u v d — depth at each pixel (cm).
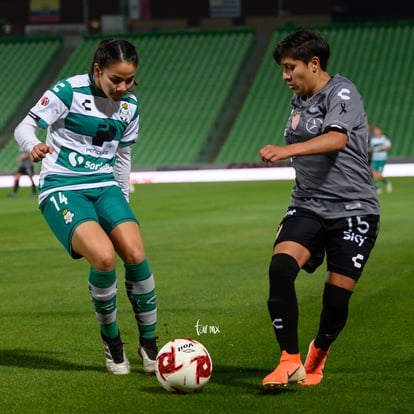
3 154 13900
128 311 3056
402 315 2873
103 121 2111
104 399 1911
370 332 2619
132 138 2206
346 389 1972
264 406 1833
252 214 6869
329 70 14825
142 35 16375
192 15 17738
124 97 2147
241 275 3847
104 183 2148
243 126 14050
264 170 12219
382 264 4069
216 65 15488
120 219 2108
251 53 15838
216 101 14725
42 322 2867
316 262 1992
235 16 17600
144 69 15650
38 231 5909
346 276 1947
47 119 2073
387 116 13912
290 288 1881
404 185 10419
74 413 1809
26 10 17938
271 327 2717
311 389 1975
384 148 9581
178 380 1922
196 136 14062
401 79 14575
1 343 2556
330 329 1988
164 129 14300
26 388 2025
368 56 15100
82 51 16000
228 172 12406
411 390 1959
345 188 1948
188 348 1950
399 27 15638
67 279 3822
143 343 2162
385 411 1792
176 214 6981
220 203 8031
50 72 15875
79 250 2042
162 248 4841
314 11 17125
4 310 3098
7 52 16312
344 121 1859
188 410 1811
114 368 2153
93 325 2809
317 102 1928
